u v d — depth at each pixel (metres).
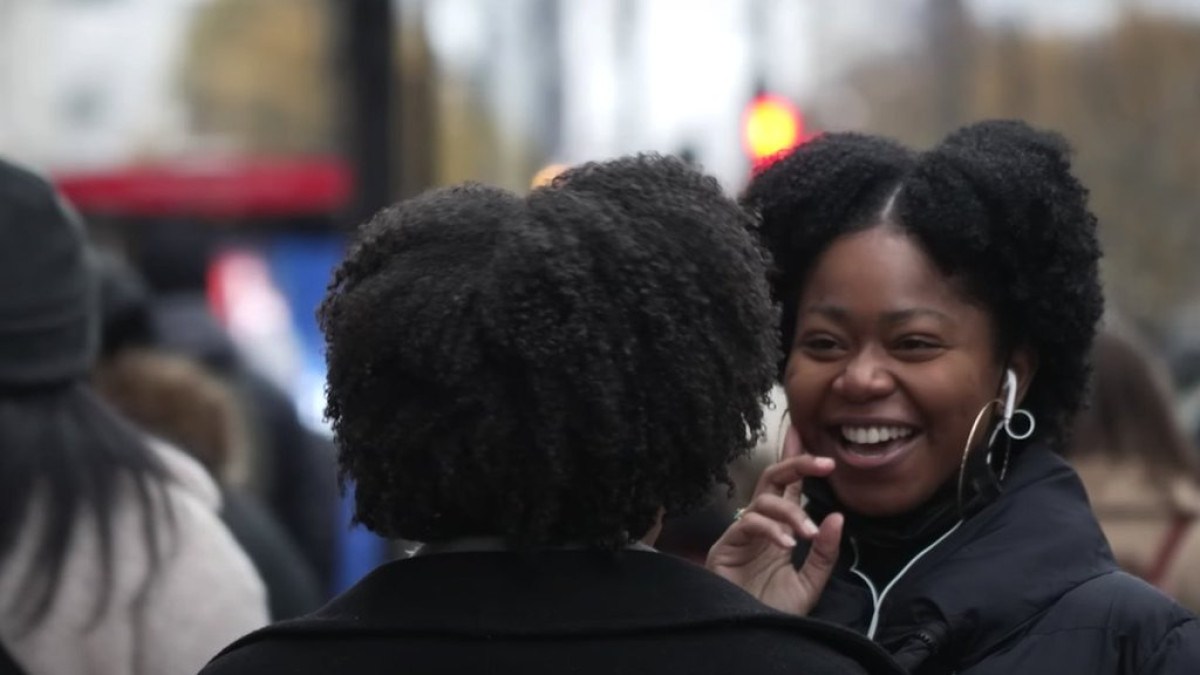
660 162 5.89
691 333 5.57
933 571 6.92
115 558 7.90
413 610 5.59
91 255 8.73
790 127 24.89
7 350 8.01
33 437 7.96
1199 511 10.88
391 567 5.75
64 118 96.62
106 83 96.75
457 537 5.73
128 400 12.32
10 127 96.25
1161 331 67.62
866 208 7.10
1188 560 10.80
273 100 89.75
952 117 64.69
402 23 26.19
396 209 5.81
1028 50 67.06
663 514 5.91
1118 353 11.01
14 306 8.02
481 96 37.81
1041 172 7.02
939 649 6.67
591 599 5.57
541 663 5.47
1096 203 79.31
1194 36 77.12
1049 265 7.09
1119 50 76.44
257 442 16.12
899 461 7.06
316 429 17.11
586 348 5.44
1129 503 10.88
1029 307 7.11
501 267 5.48
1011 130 7.18
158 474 8.16
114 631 7.84
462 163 36.50
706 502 5.82
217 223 47.31
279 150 86.69
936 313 7.00
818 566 7.03
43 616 7.78
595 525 5.61
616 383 5.46
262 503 15.62
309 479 16.28
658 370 5.54
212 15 92.56
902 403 7.04
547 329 5.43
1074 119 75.12
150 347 12.85
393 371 5.55
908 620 6.80
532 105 39.44
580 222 5.55
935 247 6.99
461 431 5.48
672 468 5.65
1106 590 6.70
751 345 5.75
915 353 7.01
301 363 27.20
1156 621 6.59
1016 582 6.75
